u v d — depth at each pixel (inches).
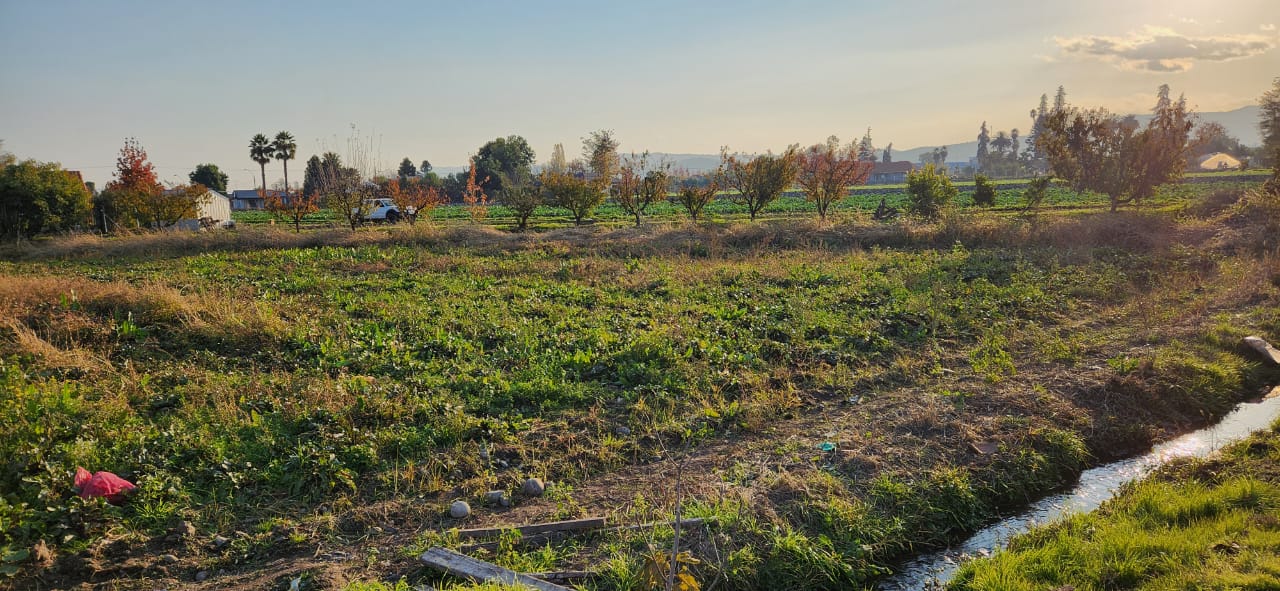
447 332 435.2
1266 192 835.4
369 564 210.2
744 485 255.4
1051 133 1019.9
